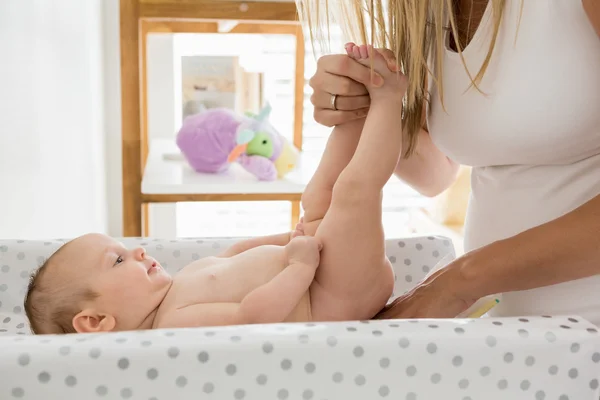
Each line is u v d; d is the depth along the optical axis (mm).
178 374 604
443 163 1072
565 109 769
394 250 1170
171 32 1999
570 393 670
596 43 744
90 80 1805
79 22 1672
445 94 879
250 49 2193
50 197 1406
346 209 814
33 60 1291
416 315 771
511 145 826
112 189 2115
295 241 835
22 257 1092
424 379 642
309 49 2410
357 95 854
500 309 884
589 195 807
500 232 879
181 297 885
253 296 806
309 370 622
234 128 1798
